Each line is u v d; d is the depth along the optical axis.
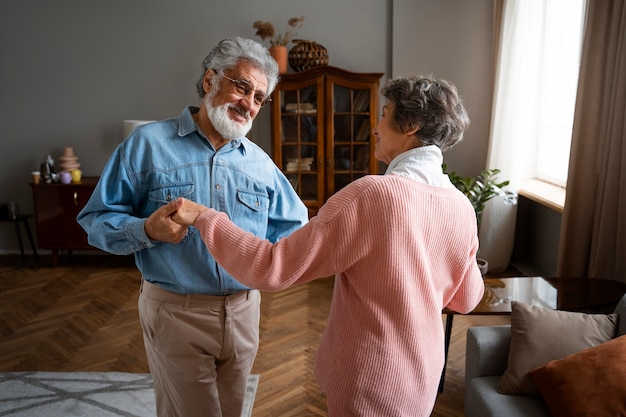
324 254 1.16
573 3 4.08
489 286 2.74
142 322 1.70
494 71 4.56
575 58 4.06
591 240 3.09
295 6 4.84
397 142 1.29
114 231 1.49
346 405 1.21
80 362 3.04
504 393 2.02
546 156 4.63
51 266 4.86
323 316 3.71
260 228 1.73
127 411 2.54
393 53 4.81
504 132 4.40
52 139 5.09
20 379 2.83
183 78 4.97
